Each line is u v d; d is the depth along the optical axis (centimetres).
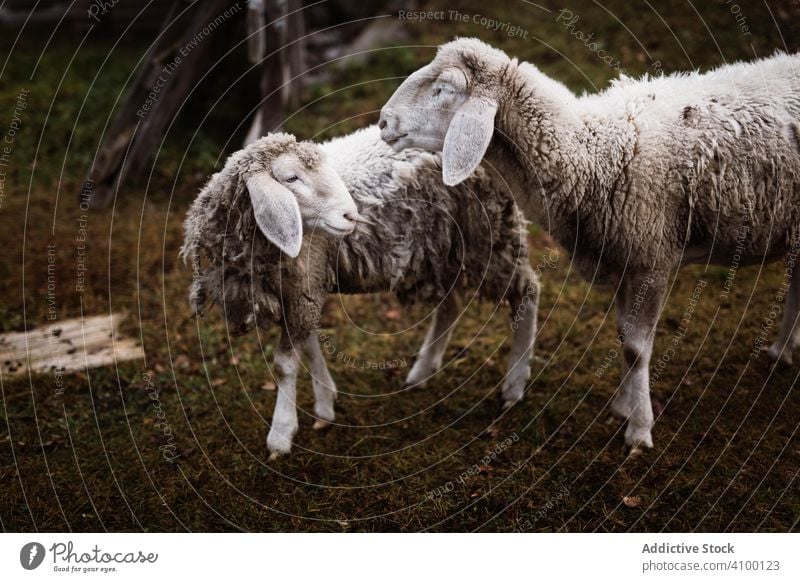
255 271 365
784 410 393
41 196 708
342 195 345
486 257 398
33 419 431
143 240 633
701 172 349
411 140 357
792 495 342
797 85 358
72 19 1128
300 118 754
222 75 760
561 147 348
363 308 546
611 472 365
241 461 391
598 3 755
